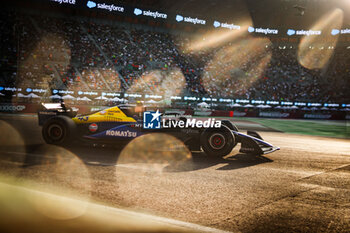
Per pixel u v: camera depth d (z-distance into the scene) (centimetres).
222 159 552
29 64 2936
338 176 446
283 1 4169
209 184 379
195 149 612
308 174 454
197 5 4012
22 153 540
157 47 3725
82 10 3534
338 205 314
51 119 633
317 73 3988
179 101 3117
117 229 230
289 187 378
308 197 338
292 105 3544
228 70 3828
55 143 630
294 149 743
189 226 246
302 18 4325
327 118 3372
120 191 337
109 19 3712
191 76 3550
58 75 2925
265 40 4341
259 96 3606
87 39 3409
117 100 2781
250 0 4094
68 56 3153
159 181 385
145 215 264
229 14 4194
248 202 316
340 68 3981
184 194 335
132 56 3450
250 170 469
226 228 248
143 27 3897
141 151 597
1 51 2953
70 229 225
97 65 3183
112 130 611
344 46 4125
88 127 631
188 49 3922
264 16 4297
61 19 3456
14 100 2539
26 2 3266
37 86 2753
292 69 4041
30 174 393
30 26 3234
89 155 540
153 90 3169
